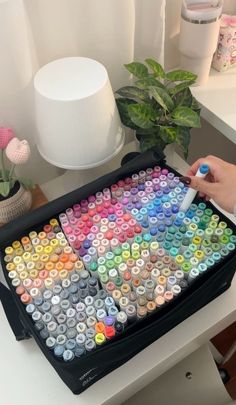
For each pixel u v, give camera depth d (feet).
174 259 2.06
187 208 2.25
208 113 2.98
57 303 1.95
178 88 2.67
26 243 2.19
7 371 2.10
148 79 2.61
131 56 2.81
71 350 1.80
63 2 2.29
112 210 2.30
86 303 1.94
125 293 1.95
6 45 2.10
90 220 2.28
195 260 2.02
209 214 2.23
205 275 1.97
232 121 2.87
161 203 2.32
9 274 2.07
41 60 2.51
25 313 1.92
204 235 2.13
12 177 2.55
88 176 2.94
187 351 2.30
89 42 2.58
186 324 2.22
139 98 2.66
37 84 2.23
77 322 1.90
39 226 2.27
